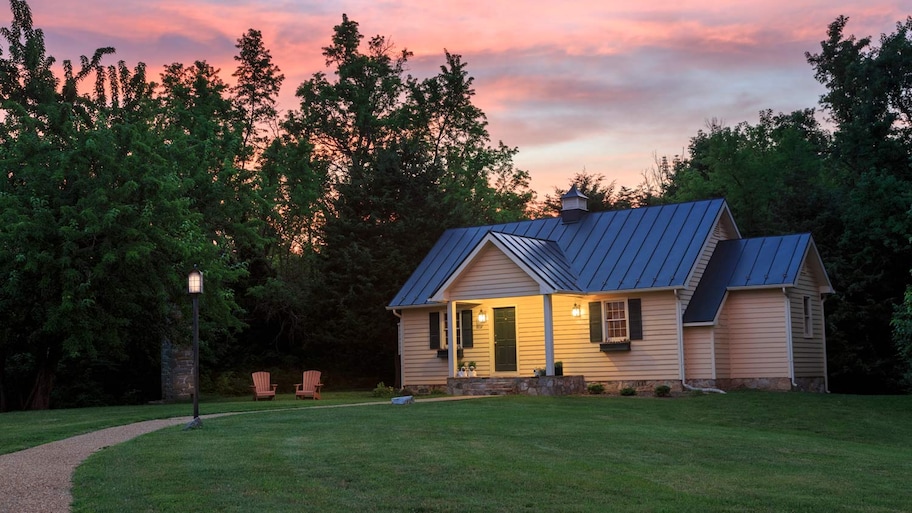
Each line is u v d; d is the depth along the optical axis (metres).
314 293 39.00
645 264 27.77
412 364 31.53
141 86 38.50
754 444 15.61
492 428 16.41
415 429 16.02
